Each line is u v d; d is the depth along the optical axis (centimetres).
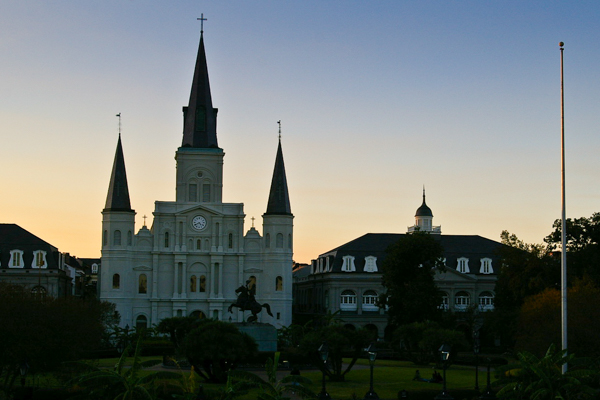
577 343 6072
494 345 12212
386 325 12569
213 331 5828
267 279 12075
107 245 11700
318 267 13725
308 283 14425
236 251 12094
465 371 7431
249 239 12188
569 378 3941
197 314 11938
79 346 5538
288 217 12181
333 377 6303
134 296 11806
